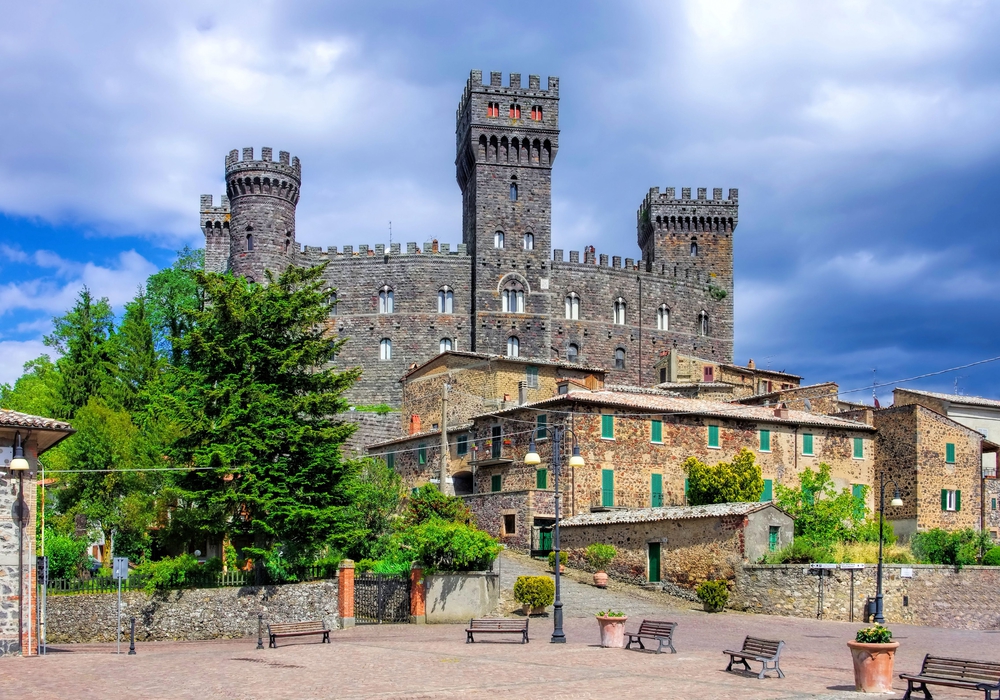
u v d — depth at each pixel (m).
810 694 27.38
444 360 89.38
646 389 92.50
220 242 132.75
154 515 64.44
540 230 122.12
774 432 72.75
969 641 44.00
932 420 75.50
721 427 70.62
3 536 38.00
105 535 65.50
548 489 64.94
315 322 56.88
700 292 132.25
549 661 34.28
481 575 50.62
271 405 52.81
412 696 27.11
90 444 65.12
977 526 75.94
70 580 50.12
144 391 75.44
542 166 122.94
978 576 55.62
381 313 119.38
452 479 77.06
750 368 120.69
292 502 51.22
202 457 51.12
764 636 43.22
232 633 49.66
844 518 64.81
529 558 62.62
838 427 75.19
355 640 43.06
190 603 49.50
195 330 53.69
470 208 124.00
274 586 50.72
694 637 42.44
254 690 28.50
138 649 43.66
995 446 80.31
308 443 52.91
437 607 49.97
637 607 52.38
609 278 125.88
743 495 65.12
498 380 84.31
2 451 38.28
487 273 120.00
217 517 52.59
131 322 88.56
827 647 39.69
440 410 89.00
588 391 70.50
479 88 122.00
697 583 54.41
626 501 66.25
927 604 53.19
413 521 63.22
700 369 120.31
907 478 75.06
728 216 138.88
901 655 38.53
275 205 117.50
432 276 119.94
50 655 38.75
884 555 56.62
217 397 52.62
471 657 35.56
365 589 51.91
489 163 121.81
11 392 94.75
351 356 118.69
